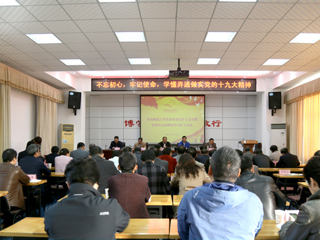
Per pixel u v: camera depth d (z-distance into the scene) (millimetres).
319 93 7441
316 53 5727
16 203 3234
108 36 4801
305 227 1341
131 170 2340
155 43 5176
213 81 9164
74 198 1394
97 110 10719
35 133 7898
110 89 9195
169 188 3127
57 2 3557
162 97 10398
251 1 3533
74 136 9164
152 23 4230
